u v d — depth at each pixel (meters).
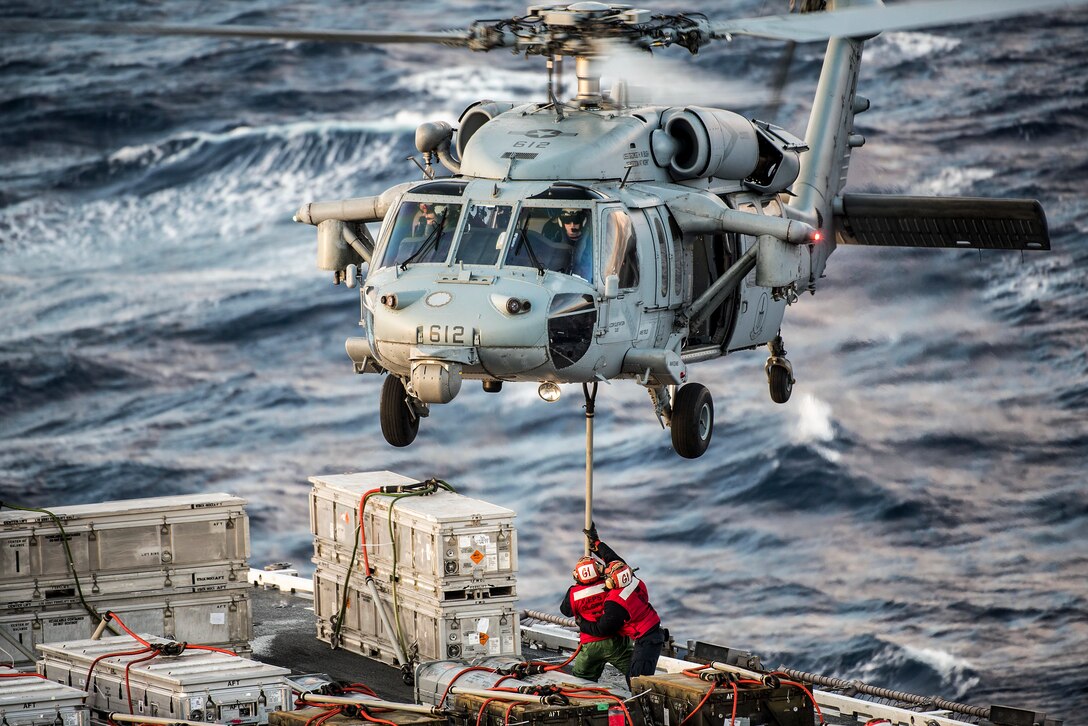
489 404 184.25
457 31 68.44
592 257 67.62
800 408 178.25
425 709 56.59
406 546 75.31
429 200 70.00
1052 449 170.00
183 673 62.09
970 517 158.75
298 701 59.22
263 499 174.12
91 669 64.94
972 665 134.12
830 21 69.12
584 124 72.19
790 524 158.88
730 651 71.00
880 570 150.00
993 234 87.94
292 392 197.12
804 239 71.38
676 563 152.25
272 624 85.00
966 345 188.75
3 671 66.38
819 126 90.50
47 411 193.88
